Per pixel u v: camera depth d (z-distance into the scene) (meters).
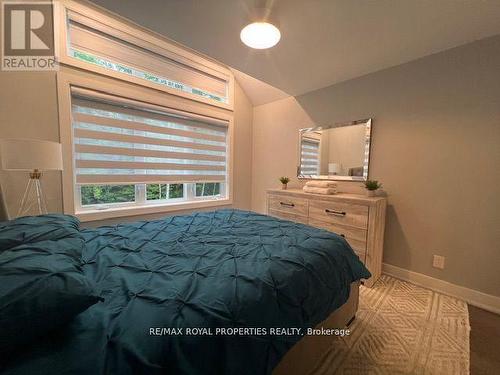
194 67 2.99
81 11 2.10
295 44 1.94
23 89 1.88
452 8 1.48
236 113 3.52
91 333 0.59
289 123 3.28
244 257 1.10
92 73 2.17
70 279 0.62
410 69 2.14
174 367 0.58
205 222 1.78
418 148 2.11
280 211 2.85
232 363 0.67
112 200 2.54
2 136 1.82
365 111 2.47
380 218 2.15
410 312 1.69
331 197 2.32
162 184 2.94
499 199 1.73
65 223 1.23
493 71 1.73
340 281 1.21
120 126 2.43
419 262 2.13
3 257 0.67
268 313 0.82
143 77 2.57
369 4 1.46
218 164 3.44
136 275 0.93
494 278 1.76
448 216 1.97
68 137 2.08
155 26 1.74
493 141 1.74
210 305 0.73
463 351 1.32
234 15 1.60
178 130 2.93
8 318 0.49
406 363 1.23
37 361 0.50
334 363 1.22
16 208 1.89
